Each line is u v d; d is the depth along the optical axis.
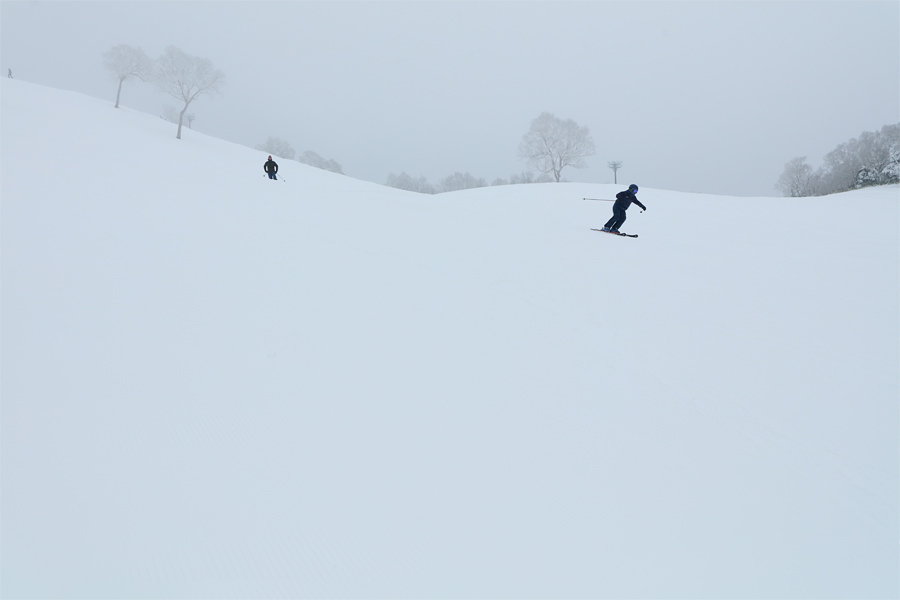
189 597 2.01
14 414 3.02
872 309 6.13
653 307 6.06
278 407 3.38
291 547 2.29
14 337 3.94
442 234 9.79
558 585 2.19
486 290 6.35
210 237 7.30
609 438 3.33
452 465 2.94
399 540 2.38
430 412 3.48
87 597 1.95
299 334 4.55
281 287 5.69
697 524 2.61
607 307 6.00
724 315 5.86
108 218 7.41
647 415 3.65
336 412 3.38
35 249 5.79
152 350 4.00
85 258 5.79
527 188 25.56
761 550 2.47
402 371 4.04
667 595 2.17
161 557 2.17
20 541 2.15
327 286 5.89
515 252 8.73
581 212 18.09
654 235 12.57
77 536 2.21
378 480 2.76
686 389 4.07
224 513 2.44
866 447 3.37
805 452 3.29
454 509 2.60
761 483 2.97
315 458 2.90
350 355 4.23
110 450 2.81
